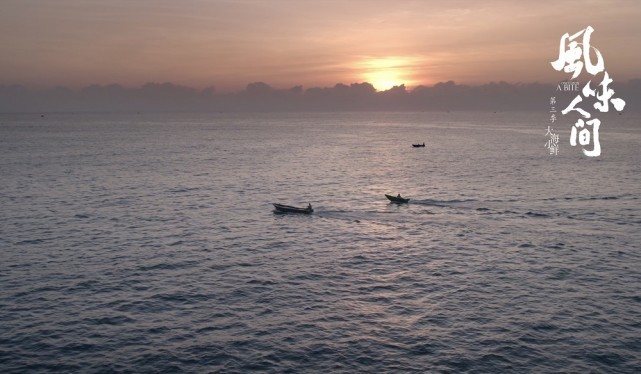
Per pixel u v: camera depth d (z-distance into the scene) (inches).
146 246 2094.0
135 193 3260.3
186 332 1354.6
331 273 1790.1
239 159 5236.2
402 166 4653.1
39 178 3826.3
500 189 3366.1
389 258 1952.5
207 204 2942.9
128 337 1325.0
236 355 1243.2
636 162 4731.8
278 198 3144.7
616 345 1277.1
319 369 1185.4
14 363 1198.3
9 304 1510.8
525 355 1235.2
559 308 1485.0
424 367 1190.9
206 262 1900.8
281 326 1389.0
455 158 5295.3
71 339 1311.5
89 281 1697.8
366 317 1440.7
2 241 2140.7
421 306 1510.8
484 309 1483.8
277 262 1907.0
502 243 2128.4
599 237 2194.9
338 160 5177.2
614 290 1611.7
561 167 4434.1
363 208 2832.2
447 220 2532.0
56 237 2209.6
